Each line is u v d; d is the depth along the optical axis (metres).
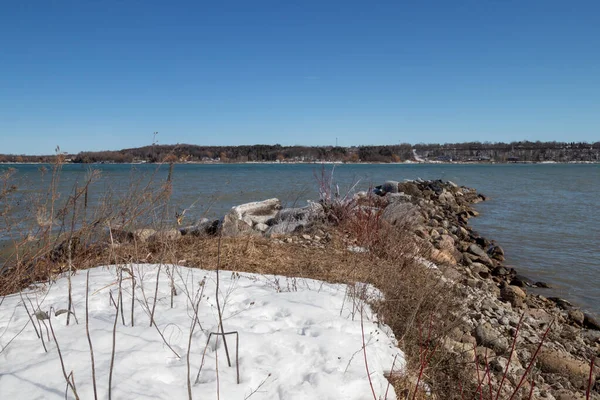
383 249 7.34
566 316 7.62
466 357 4.74
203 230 8.45
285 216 10.66
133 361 3.25
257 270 6.29
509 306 7.79
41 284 4.93
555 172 77.81
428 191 22.25
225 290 4.99
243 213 11.06
